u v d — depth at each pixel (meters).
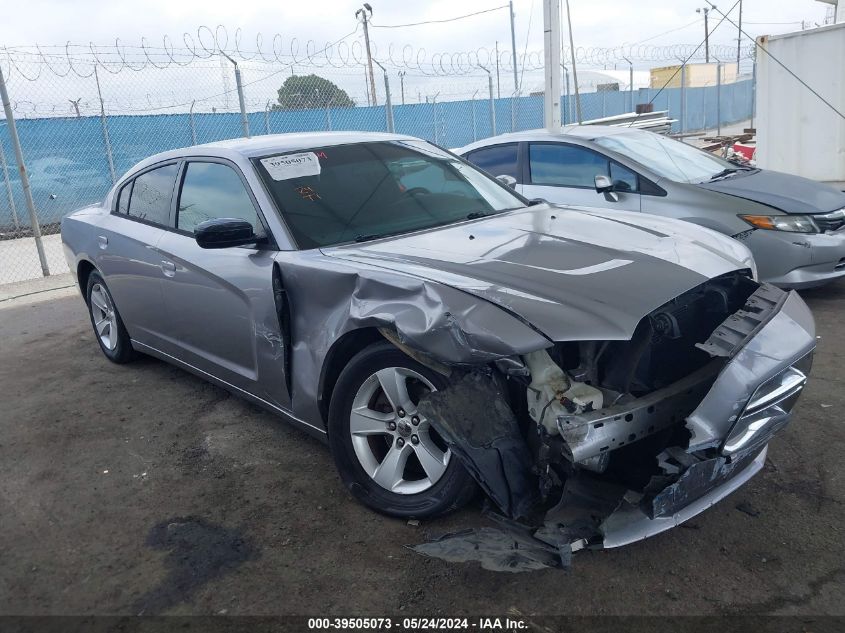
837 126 9.66
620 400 2.61
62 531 3.17
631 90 25.91
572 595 2.56
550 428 2.54
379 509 3.06
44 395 4.84
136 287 4.58
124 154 15.91
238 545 2.98
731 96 31.28
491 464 2.64
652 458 2.78
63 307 7.48
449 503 2.86
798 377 2.81
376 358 2.93
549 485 2.66
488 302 2.60
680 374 2.98
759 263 5.63
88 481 3.62
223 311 3.74
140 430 4.18
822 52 9.55
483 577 2.68
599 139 6.62
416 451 2.95
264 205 3.55
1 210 14.95
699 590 2.55
